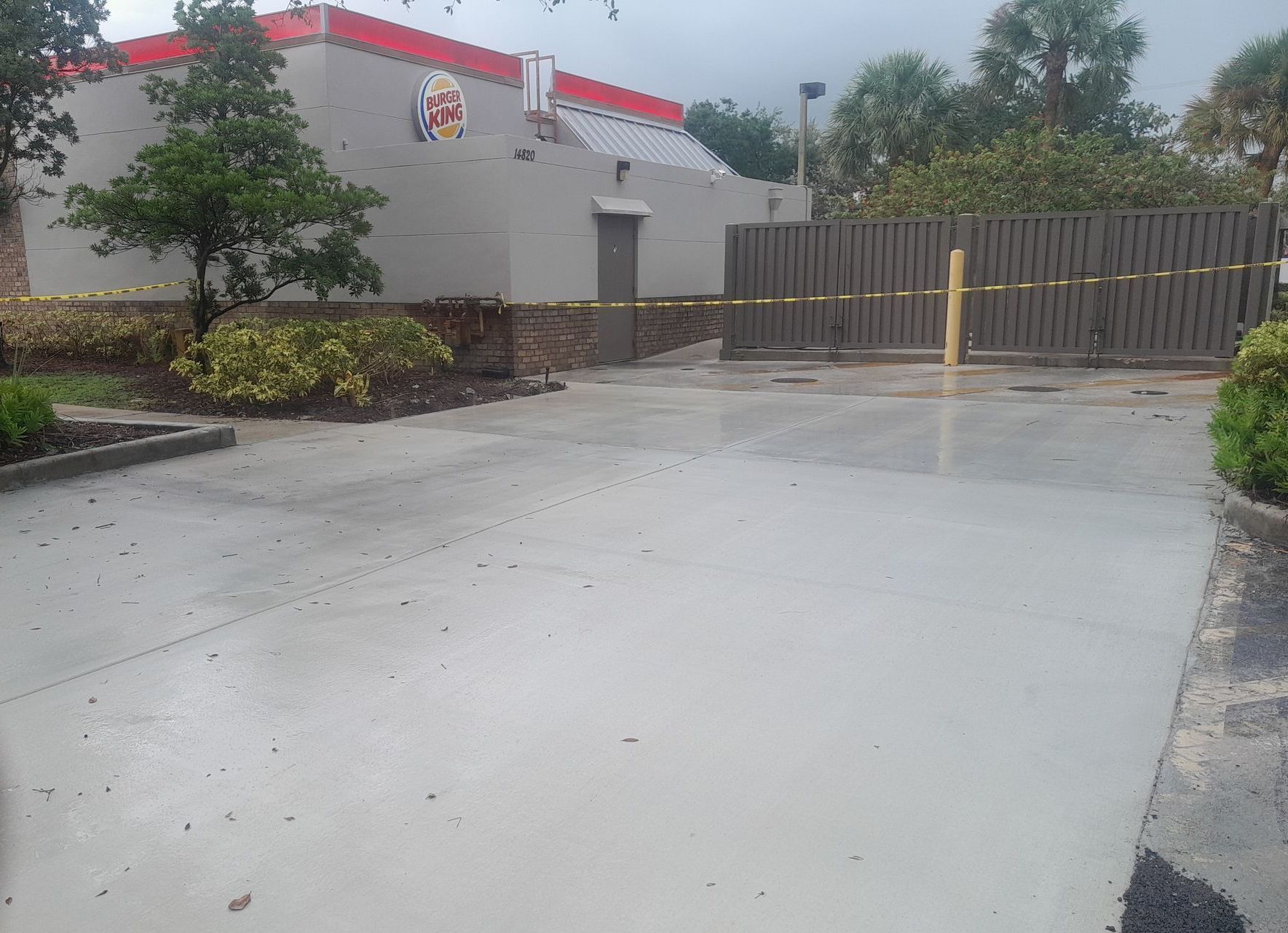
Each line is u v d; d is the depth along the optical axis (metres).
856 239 14.72
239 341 10.55
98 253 12.53
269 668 3.95
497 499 6.57
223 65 12.51
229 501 6.64
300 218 11.45
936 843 2.75
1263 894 2.53
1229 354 12.89
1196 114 25.48
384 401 10.62
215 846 2.79
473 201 13.07
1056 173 17.84
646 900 2.53
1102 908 2.48
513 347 13.10
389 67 14.77
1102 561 5.09
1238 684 3.68
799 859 2.68
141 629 4.38
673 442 8.52
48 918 2.50
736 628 4.28
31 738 3.41
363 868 2.68
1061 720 3.43
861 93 26.70
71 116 14.70
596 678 3.82
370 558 5.34
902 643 4.09
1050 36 26.86
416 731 3.42
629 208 15.09
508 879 2.62
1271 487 5.79
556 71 19.70
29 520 6.18
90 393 11.54
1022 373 13.16
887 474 7.16
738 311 15.61
